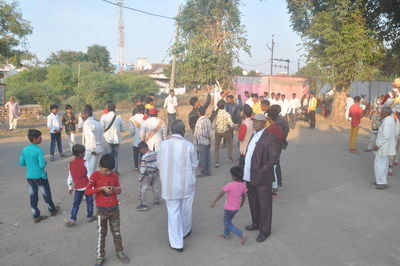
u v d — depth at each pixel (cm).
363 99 2202
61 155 1107
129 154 1145
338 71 1869
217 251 477
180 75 2150
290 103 1731
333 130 1709
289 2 1952
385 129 723
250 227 545
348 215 599
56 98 3888
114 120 845
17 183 809
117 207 449
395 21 1852
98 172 448
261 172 494
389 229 540
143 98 1027
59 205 664
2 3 1986
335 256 458
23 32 2050
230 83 2077
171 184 470
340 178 834
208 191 741
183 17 2038
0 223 578
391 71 2086
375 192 725
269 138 496
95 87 4359
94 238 523
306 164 983
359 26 1719
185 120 2105
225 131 941
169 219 479
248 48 1984
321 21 1792
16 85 3719
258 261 449
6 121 2131
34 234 536
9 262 451
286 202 670
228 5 1942
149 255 468
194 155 488
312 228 547
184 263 446
